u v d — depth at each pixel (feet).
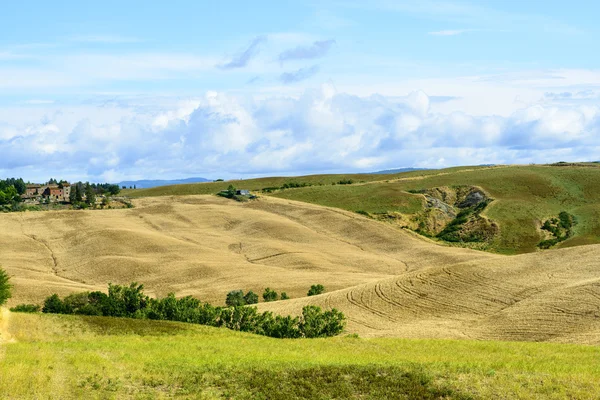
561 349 137.18
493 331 197.57
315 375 91.71
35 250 464.24
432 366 96.94
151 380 88.38
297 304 259.39
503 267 281.13
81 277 392.06
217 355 114.62
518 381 87.71
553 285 246.47
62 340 134.72
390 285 272.31
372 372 92.48
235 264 420.77
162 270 401.08
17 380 80.43
